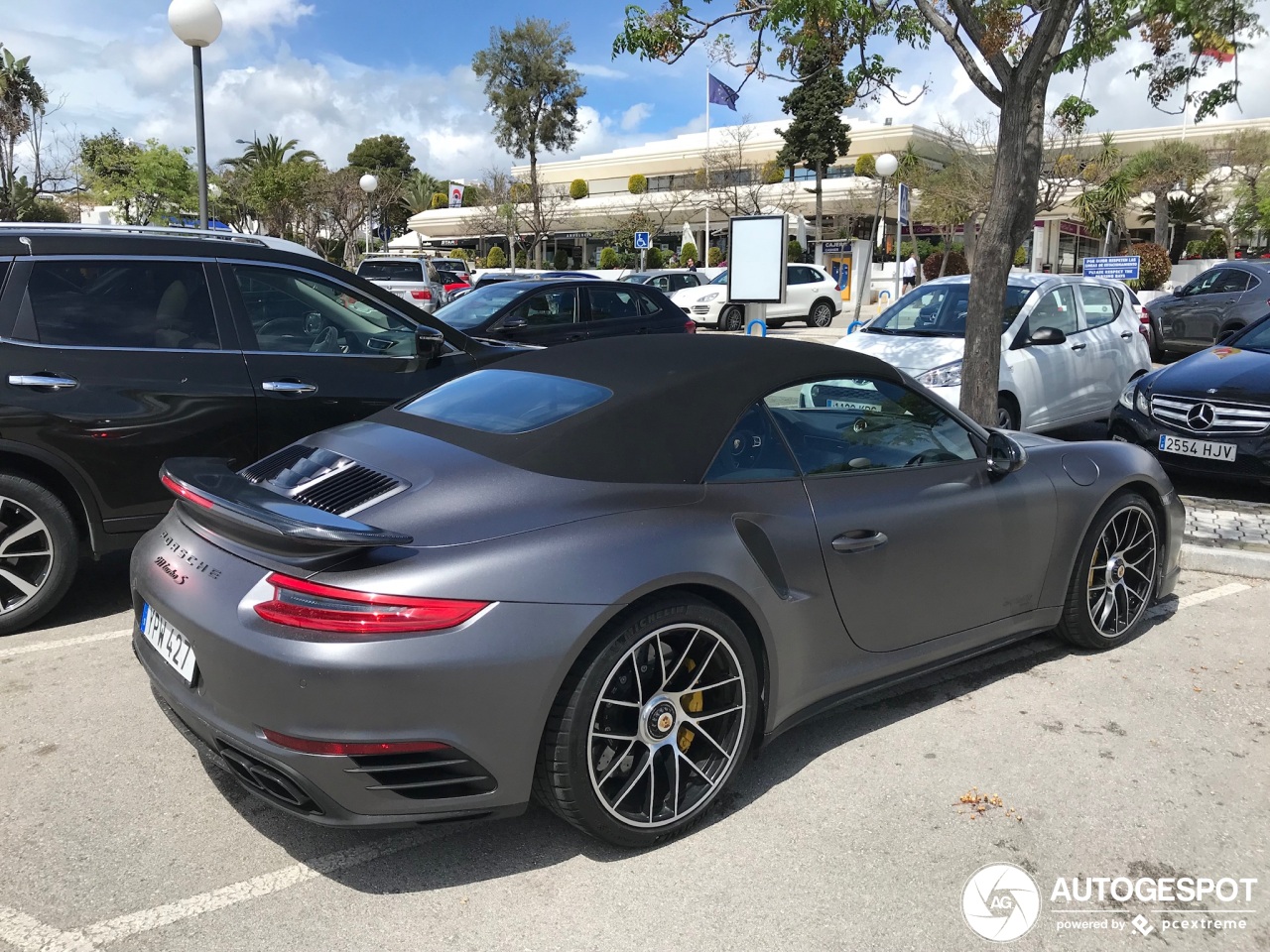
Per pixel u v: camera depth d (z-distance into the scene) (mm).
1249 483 6531
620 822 2635
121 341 4414
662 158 50562
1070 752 3330
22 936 2348
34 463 4293
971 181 30328
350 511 2600
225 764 2570
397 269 20266
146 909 2463
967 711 3656
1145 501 4246
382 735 2307
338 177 38812
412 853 2740
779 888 2570
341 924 2416
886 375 3490
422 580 2361
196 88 10336
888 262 36938
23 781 3100
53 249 4359
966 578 3527
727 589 2752
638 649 2602
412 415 3311
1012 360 8078
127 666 4043
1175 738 3434
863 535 3162
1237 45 5539
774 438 3100
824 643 3105
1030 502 3727
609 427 2861
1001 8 6352
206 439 4562
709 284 26297
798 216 38844
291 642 2307
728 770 2846
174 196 38188
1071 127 7773
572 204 47594
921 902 2510
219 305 4699
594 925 2416
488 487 2646
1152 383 7129
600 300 11164
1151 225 43094
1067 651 4270
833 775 3168
